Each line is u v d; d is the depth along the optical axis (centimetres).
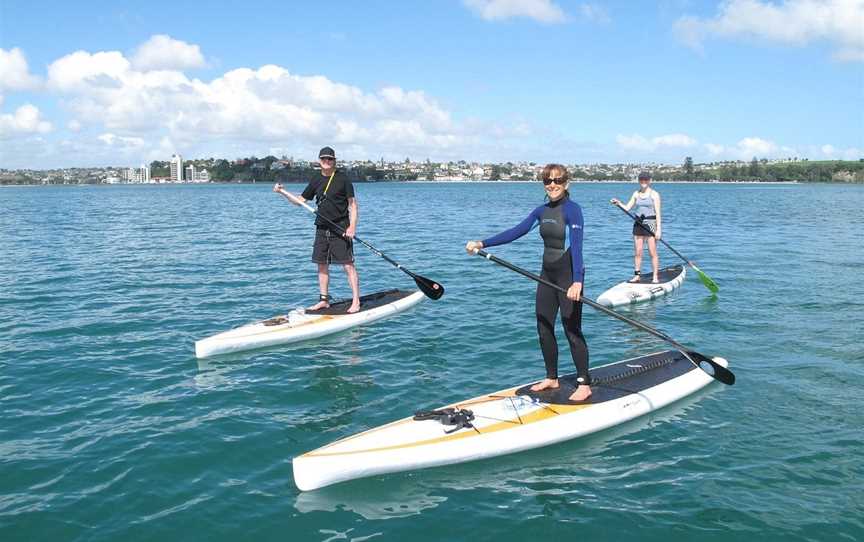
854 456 483
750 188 11044
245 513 418
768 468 468
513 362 716
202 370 700
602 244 1895
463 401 572
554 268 555
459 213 3675
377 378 669
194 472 470
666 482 453
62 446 509
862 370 671
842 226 2534
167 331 864
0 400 607
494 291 1109
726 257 1565
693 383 619
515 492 446
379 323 895
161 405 597
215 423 555
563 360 723
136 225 2695
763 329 841
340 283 1223
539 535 393
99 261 1530
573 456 498
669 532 394
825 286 1147
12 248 1795
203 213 3659
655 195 1111
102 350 773
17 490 442
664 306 994
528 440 510
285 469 477
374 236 2178
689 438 521
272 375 682
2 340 811
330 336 834
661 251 1706
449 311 960
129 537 390
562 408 554
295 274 1332
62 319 927
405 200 5772
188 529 399
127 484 451
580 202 5412
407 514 419
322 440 523
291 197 898
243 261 1529
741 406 582
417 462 479
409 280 1237
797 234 2189
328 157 871
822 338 794
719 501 426
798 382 639
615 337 815
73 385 650
